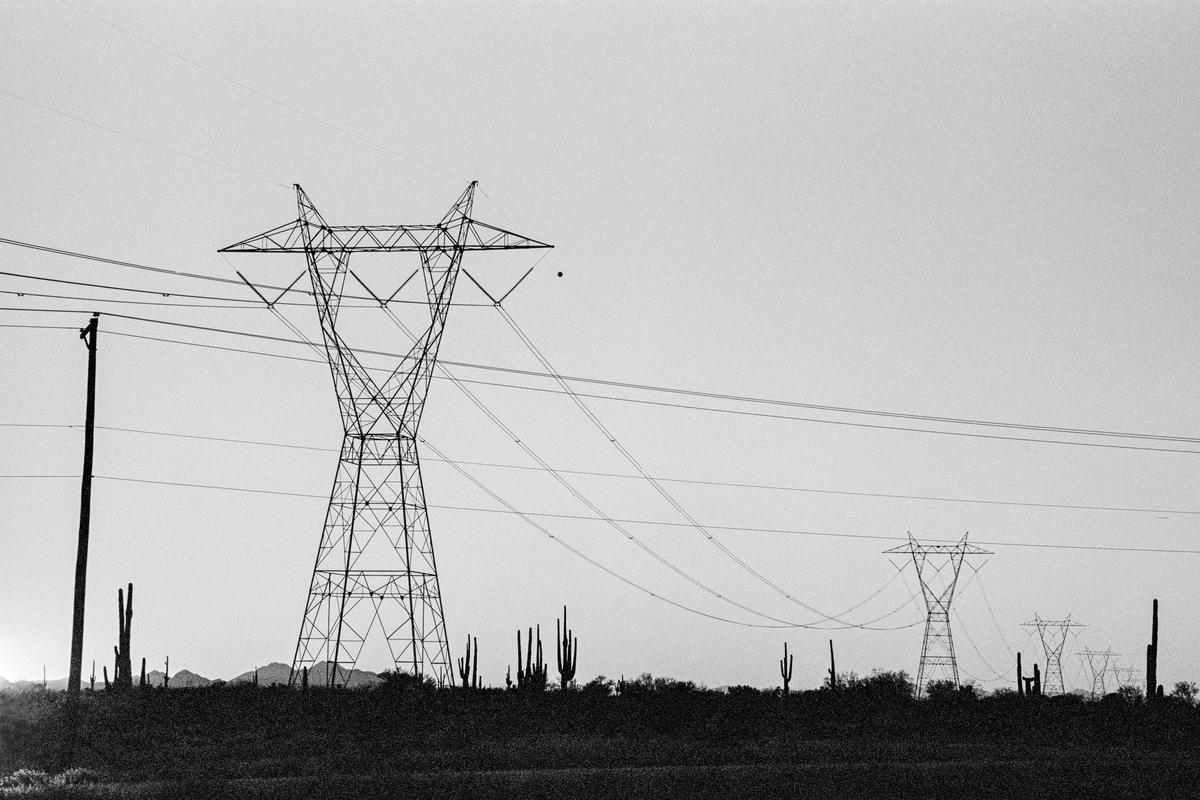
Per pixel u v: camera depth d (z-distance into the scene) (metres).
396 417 67.75
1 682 97.06
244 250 64.38
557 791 42.50
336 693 85.38
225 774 48.69
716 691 107.88
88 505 51.28
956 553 102.69
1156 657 92.69
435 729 72.38
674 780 45.69
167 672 101.44
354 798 40.41
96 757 55.16
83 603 50.81
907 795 43.44
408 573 67.25
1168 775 50.28
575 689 98.88
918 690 107.56
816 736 80.75
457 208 64.75
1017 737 78.62
